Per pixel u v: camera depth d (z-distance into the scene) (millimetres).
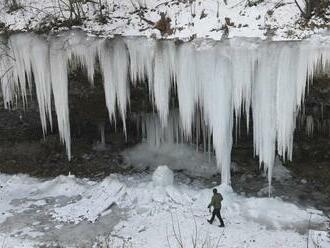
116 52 13742
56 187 14820
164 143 16250
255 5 13656
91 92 14742
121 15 14359
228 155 13711
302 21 12914
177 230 12445
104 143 16938
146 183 14617
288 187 14484
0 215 13492
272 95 12805
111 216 13281
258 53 12734
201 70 13273
